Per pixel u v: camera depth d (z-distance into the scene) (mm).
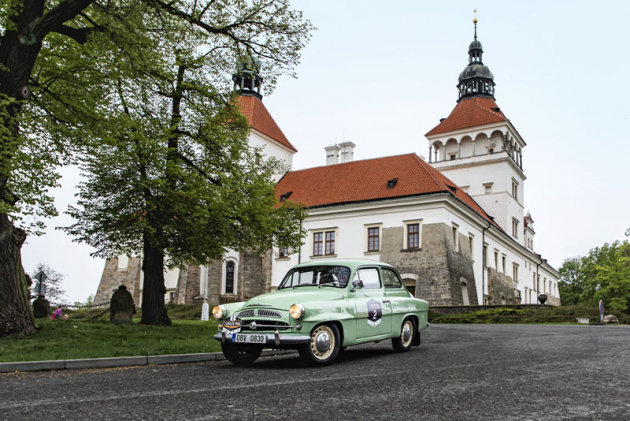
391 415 4609
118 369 8297
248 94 48250
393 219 36969
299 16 16062
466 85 51219
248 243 19281
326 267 9805
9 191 13008
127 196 17500
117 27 13586
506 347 10719
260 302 8547
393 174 39719
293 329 8117
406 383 6246
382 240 37094
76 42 15023
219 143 18781
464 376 6746
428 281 34656
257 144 45188
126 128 16375
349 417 4539
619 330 16891
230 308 8938
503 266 46656
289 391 5809
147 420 4430
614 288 59281
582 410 4793
